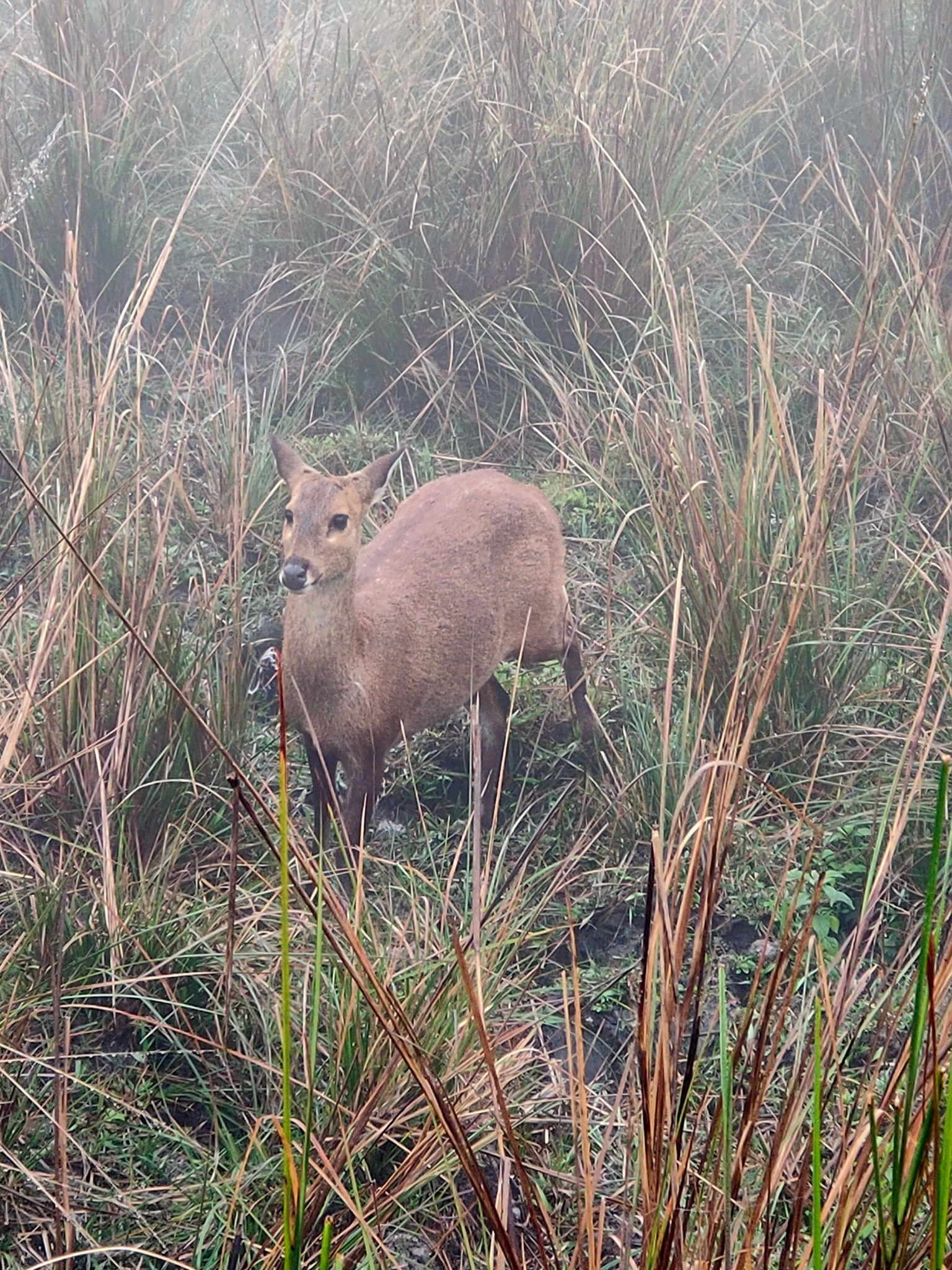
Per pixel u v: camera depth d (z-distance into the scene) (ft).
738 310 21.38
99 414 14.43
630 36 22.34
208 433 18.88
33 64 21.02
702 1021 11.75
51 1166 10.07
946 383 17.72
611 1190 10.18
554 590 15.24
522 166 20.49
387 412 20.68
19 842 12.89
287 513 12.81
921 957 6.21
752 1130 7.18
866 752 13.91
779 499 16.78
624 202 20.52
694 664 14.01
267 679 15.21
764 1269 7.07
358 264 20.83
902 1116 6.70
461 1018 10.47
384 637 13.42
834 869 13.00
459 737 15.80
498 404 20.70
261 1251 9.18
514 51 21.21
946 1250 6.72
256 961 11.71
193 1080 10.89
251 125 22.89
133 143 21.76
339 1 27.09
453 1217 9.96
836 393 18.78
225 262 21.44
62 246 20.92
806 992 11.71
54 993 9.23
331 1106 9.95
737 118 22.39
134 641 13.12
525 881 13.44
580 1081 7.55
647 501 17.63
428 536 14.38
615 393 19.70
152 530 16.42
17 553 16.85
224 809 13.35
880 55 23.61
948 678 13.75
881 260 14.38
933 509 17.58
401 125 22.04
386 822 14.84
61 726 13.19
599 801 14.21
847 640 14.94
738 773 7.87
